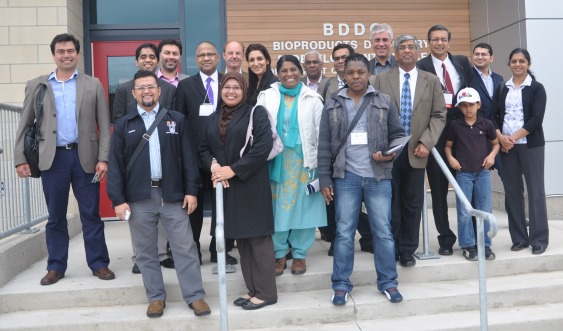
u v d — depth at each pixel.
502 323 4.34
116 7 7.50
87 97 4.72
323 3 7.56
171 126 4.28
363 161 4.35
